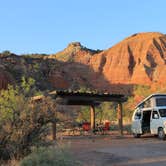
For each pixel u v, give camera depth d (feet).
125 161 47.14
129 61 633.20
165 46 652.89
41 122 47.96
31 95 51.06
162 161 46.39
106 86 565.53
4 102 47.88
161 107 82.64
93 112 114.73
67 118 51.96
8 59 399.85
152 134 84.94
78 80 508.53
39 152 39.29
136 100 229.25
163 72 554.46
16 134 46.57
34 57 472.44
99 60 648.38
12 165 42.04
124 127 121.60
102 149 61.31
